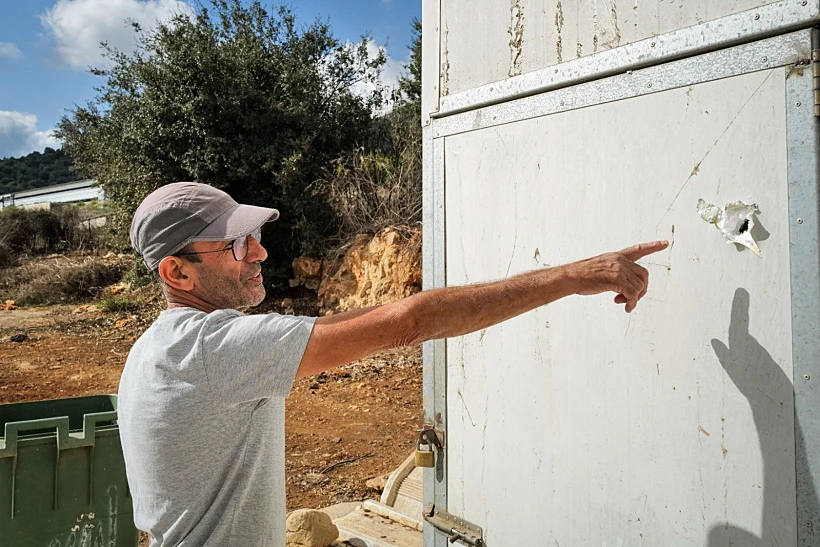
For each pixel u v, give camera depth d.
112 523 2.68
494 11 1.96
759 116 1.40
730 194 1.45
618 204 1.66
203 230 1.50
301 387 7.44
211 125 11.72
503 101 1.95
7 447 2.49
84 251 17.05
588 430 1.75
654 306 1.60
